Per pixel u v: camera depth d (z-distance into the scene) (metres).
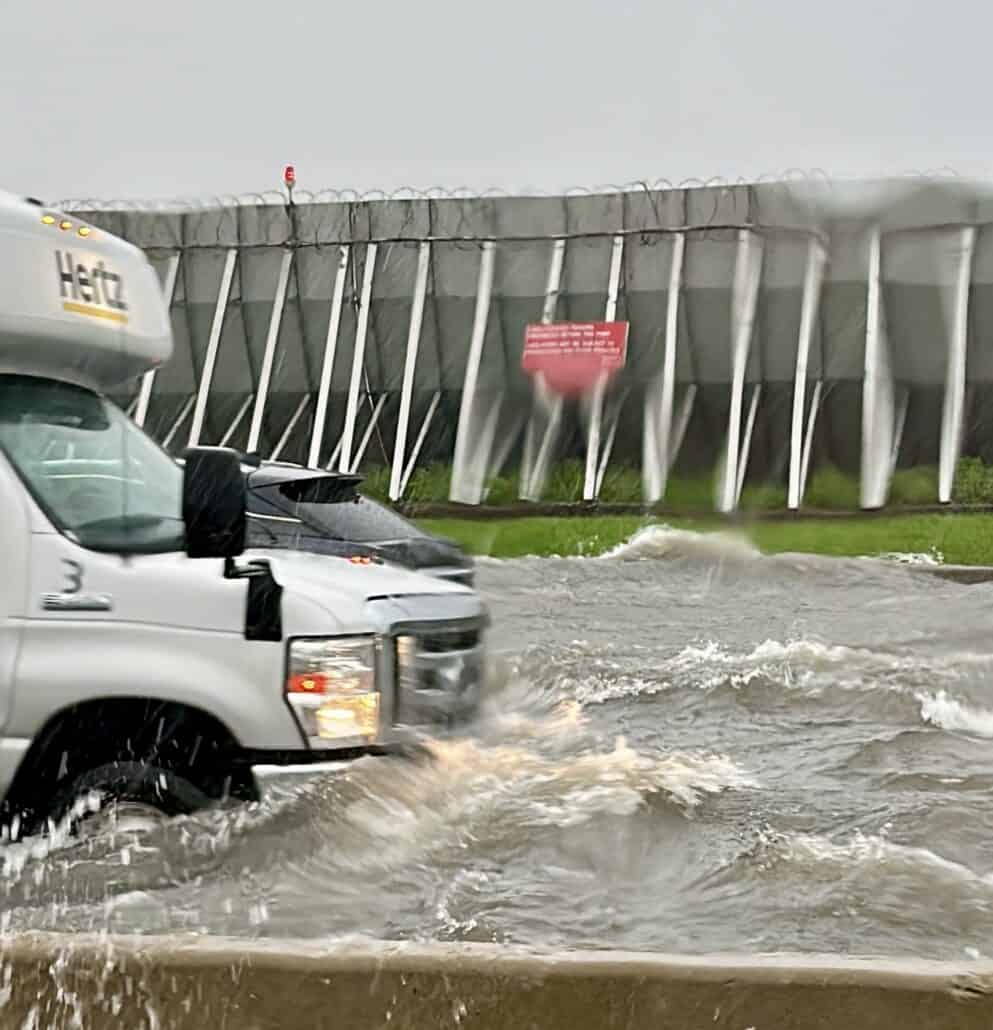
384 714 4.84
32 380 5.09
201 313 20.75
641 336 19.91
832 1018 3.10
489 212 20.41
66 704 4.54
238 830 4.62
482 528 18.88
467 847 4.93
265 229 20.66
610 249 20.03
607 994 3.19
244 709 4.61
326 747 4.69
